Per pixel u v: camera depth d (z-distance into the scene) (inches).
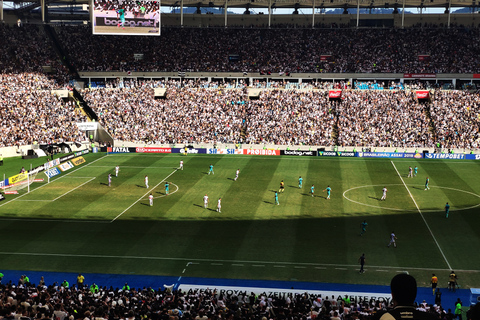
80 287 1407.5
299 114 4069.9
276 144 3789.4
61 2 5246.1
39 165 3289.9
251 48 4879.4
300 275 1646.2
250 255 1824.6
